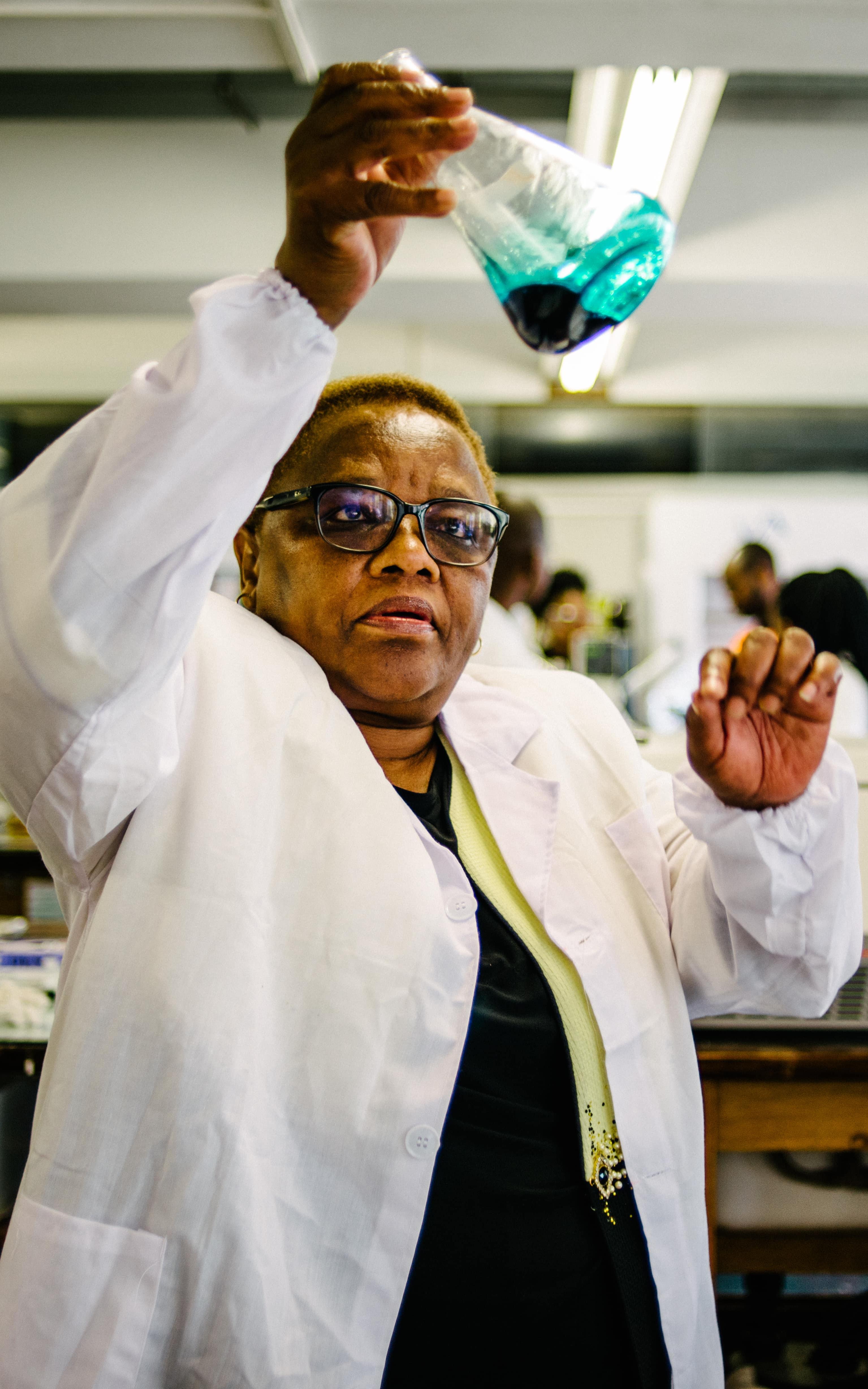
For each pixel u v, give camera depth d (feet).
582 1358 2.47
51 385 15.78
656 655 11.11
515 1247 2.40
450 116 1.67
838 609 5.33
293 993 2.29
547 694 3.41
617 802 3.11
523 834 2.80
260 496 2.02
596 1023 2.61
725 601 14.78
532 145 2.56
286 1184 2.22
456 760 2.95
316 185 1.74
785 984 2.70
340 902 2.34
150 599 1.91
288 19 6.88
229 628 2.63
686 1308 2.63
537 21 6.85
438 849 2.58
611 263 2.55
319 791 2.44
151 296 11.78
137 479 1.84
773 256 11.20
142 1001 2.14
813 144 11.14
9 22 7.18
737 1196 4.53
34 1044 4.32
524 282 2.57
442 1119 2.31
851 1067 4.14
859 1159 4.53
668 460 16.08
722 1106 4.22
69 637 1.88
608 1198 2.55
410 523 2.53
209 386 1.82
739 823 2.37
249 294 1.86
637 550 15.72
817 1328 5.13
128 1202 2.09
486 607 2.72
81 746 2.01
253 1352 2.09
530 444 16.15
